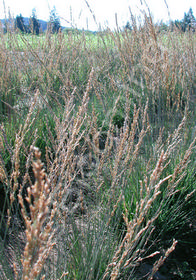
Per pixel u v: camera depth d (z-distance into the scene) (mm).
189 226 2199
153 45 2682
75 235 1702
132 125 1641
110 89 3361
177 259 1966
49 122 2965
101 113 3256
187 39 3551
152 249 2029
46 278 1447
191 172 2381
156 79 2537
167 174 2244
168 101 2715
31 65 3799
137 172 2207
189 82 3100
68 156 1291
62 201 1358
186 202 2285
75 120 1426
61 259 1520
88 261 1537
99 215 1808
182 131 2648
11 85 3523
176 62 2840
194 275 1838
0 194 2441
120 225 2039
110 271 1562
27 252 771
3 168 1310
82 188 2188
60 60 3895
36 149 666
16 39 3953
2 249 1423
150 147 2334
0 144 1390
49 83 3152
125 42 2912
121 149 1486
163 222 2100
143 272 1842
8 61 3719
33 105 1395
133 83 2922
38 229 750
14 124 2771
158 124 2584
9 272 1412
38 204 732
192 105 3072
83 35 3885
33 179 2473
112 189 1553
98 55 3785
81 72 4043
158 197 2166
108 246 1627
